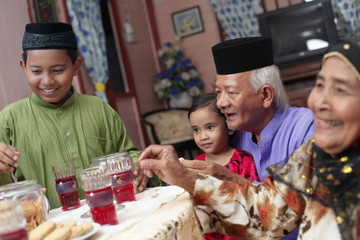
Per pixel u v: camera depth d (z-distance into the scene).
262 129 1.54
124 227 1.02
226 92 1.48
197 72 6.00
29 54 1.60
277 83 1.47
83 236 0.93
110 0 5.40
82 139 1.82
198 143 1.83
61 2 4.40
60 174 1.39
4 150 1.31
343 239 0.82
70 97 1.83
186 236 1.06
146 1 6.18
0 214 0.77
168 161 1.13
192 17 6.01
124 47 5.47
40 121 1.78
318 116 0.83
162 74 5.73
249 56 1.42
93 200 1.06
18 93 3.78
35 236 0.90
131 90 5.44
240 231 1.13
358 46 0.78
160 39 6.25
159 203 1.23
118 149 1.95
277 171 1.07
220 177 1.32
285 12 5.23
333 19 5.05
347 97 0.79
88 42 4.64
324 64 0.83
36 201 1.08
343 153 0.86
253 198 1.12
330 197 0.88
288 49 5.26
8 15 3.85
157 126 5.26
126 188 1.35
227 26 5.71
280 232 1.08
